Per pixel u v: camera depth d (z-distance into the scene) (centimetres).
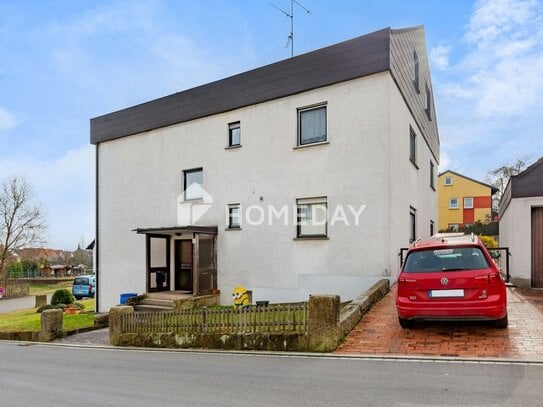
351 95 1292
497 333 754
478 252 748
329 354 734
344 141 1297
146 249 1645
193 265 1549
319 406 489
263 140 1464
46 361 883
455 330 793
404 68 1437
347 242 1275
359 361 675
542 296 1059
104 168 1950
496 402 474
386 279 1190
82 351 1005
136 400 547
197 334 922
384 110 1233
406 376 582
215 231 1551
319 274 1319
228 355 813
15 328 1420
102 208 1939
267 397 530
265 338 830
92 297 3027
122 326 1067
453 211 4906
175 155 1705
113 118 1920
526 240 1198
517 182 1220
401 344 740
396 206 1282
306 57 1381
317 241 1330
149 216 1772
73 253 7231
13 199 3822
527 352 653
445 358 650
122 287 1833
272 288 1409
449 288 729
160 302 1522
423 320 770
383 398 503
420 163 1725
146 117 1802
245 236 1484
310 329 781
